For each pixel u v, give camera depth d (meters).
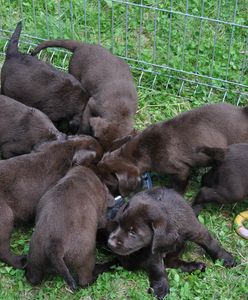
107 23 2.51
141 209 1.71
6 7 2.54
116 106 2.12
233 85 2.31
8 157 2.04
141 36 2.47
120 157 1.92
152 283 1.75
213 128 1.98
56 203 1.67
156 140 1.95
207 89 2.30
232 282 1.77
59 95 2.15
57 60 2.40
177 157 1.96
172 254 1.77
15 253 1.83
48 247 1.62
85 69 2.22
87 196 1.72
